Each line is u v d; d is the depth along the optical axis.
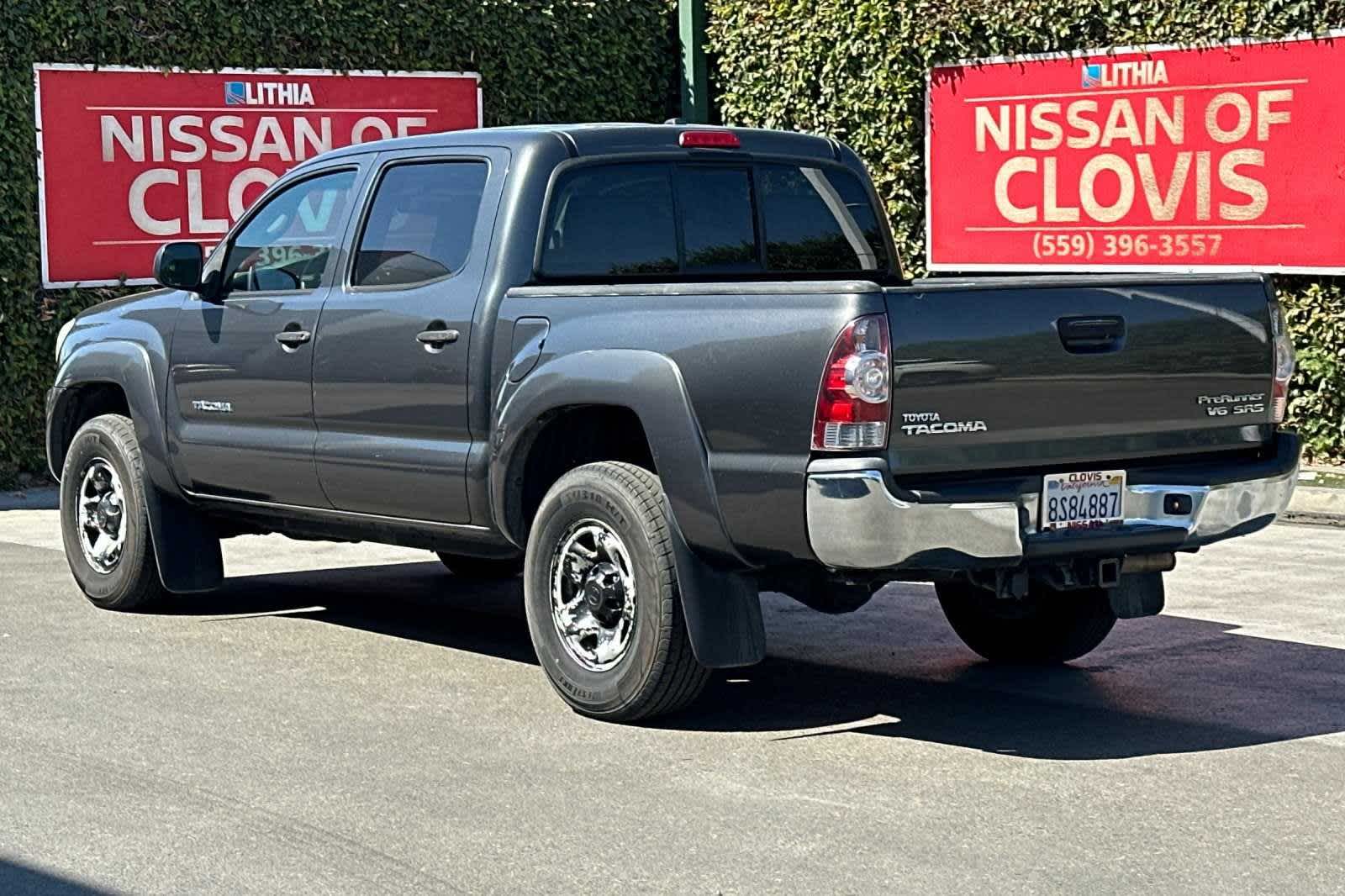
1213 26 14.38
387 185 8.23
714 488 6.73
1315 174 13.89
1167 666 8.16
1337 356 14.02
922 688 7.80
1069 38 15.31
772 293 6.59
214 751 6.71
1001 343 6.53
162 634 8.91
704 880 5.29
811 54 16.83
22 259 14.94
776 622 9.29
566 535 7.25
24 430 15.07
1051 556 6.73
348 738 6.90
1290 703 7.44
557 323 7.30
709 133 8.12
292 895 5.18
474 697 7.59
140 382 9.23
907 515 6.34
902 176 16.52
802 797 6.12
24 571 10.85
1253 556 11.06
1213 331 7.02
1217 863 5.42
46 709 7.33
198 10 15.80
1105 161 15.19
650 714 7.07
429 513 7.91
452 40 17.00
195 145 15.85
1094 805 6.02
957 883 5.25
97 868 5.41
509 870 5.39
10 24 14.82
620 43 17.77
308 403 8.35
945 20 15.98
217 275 8.96
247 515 9.01
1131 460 6.91
